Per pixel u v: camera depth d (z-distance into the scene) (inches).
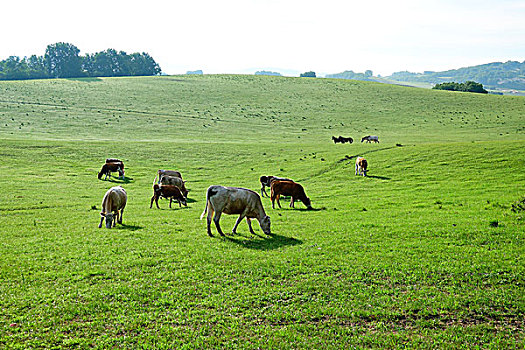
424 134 2632.9
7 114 2842.0
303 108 3659.0
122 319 326.6
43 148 1856.5
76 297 364.5
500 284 395.2
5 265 449.4
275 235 608.1
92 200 1033.5
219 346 291.1
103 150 1905.8
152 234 613.0
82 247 531.5
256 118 3250.5
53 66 6353.3
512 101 3838.6
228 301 360.5
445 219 673.6
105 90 4099.4
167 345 290.7
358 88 4643.2
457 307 349.4
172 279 411.8
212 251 510.3
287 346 291.9
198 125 2920.8
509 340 298.5
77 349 285.7
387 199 960.9
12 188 1149.7
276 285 398.6
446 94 4328.3
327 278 414.9
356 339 301.6
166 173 1256.8
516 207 730.2
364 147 1841.8
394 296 373.1
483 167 1268.5
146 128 2741.1
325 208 877.8
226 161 1768.0
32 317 326.0
